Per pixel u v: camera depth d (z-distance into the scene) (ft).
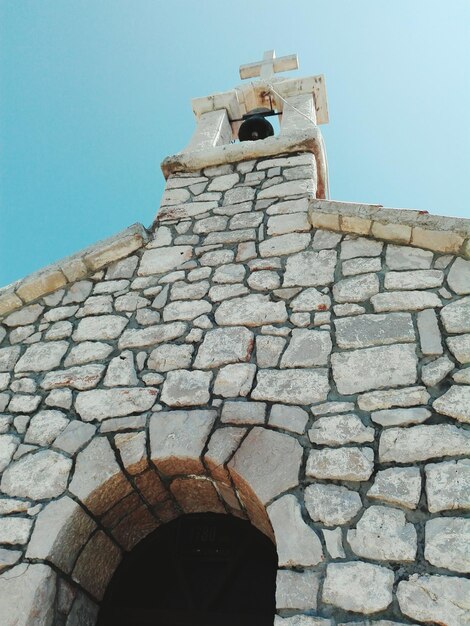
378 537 6.58
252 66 18.48
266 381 8.46
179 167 13.56
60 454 8.63
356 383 8.02
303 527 6.88
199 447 8.00
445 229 9.20
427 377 7.80
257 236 11.00
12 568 7.59
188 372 9.01
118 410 8.88
